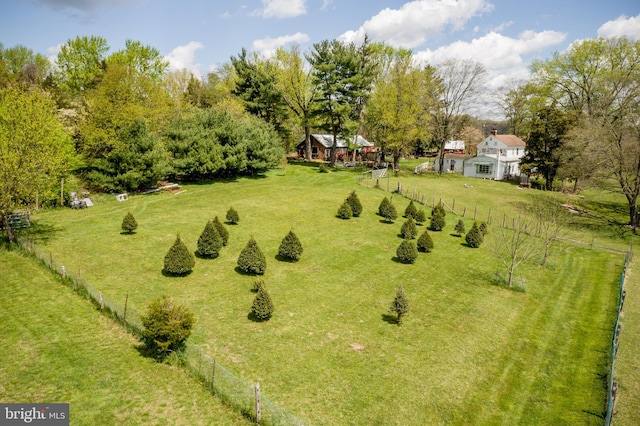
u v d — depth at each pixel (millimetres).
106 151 36750
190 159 40750
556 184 61219
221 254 23859
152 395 11773
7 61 61906
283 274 21969
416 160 89062
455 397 13516
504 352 16562
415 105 59219
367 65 64062
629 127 38562
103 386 11906
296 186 44938
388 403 12844
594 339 18109
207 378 12430
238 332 15938
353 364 14695
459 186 55906
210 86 85938
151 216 29875
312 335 16328
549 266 27438
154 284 19172
